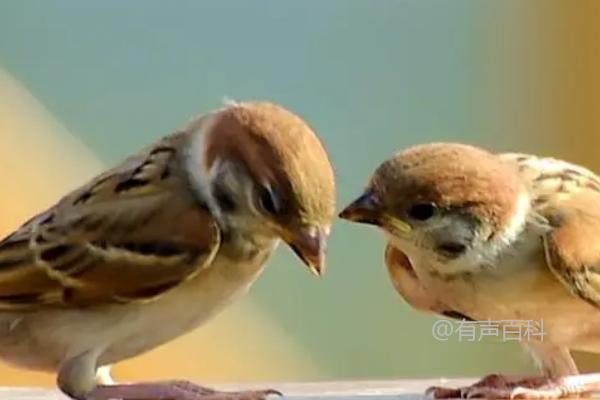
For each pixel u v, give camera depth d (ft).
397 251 18.84
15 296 16.60
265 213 15.02
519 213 17.89
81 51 28.22
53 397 17.98
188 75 28.73
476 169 17.60
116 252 16.26
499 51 30.53
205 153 16.01
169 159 16.58
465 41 30.30
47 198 27.66
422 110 29.96
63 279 16.40
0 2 27.86
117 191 16.66
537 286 18.03
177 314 16.39
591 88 30.66
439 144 18.39
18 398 17.90
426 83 30.07
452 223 17.54
